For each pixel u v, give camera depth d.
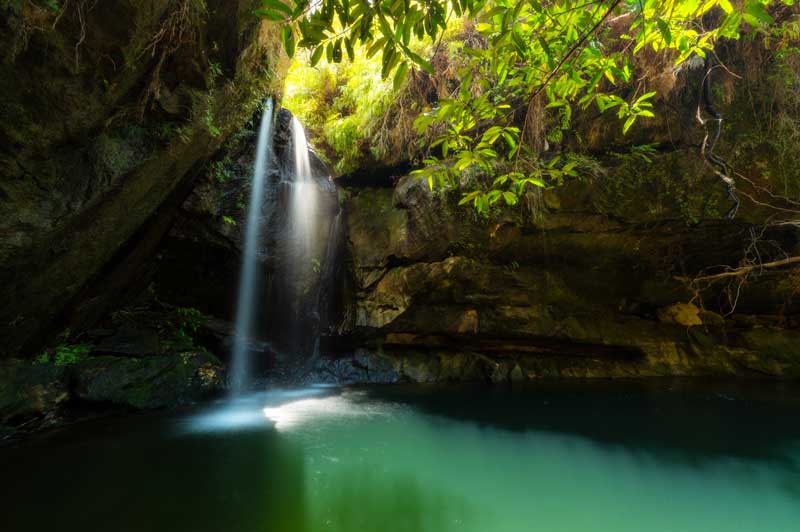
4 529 3.03
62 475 3.96
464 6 1.91
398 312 9.48
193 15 4.11
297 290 9.00
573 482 4.15
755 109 7.39
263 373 8.64
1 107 3.14
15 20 2.79
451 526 3.25
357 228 10.10
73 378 5.67
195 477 4.04
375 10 1.64
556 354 10.80
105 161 4.23
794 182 7.48
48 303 4.97
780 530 3.22
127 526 3.09
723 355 10.16
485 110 2.52
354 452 4.92
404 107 9.17
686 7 1.97
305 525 3.19
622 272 10.43
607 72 2.48
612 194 8.48
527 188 8.48
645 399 7.83
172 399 6.63
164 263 7.26
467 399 7.93
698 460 4.78
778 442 5.39
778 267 9.71
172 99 4.63
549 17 2.14
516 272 9.91
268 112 7.61
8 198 3.60
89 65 3.45
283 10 1.63
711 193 8.12
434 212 9.07
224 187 7.07
